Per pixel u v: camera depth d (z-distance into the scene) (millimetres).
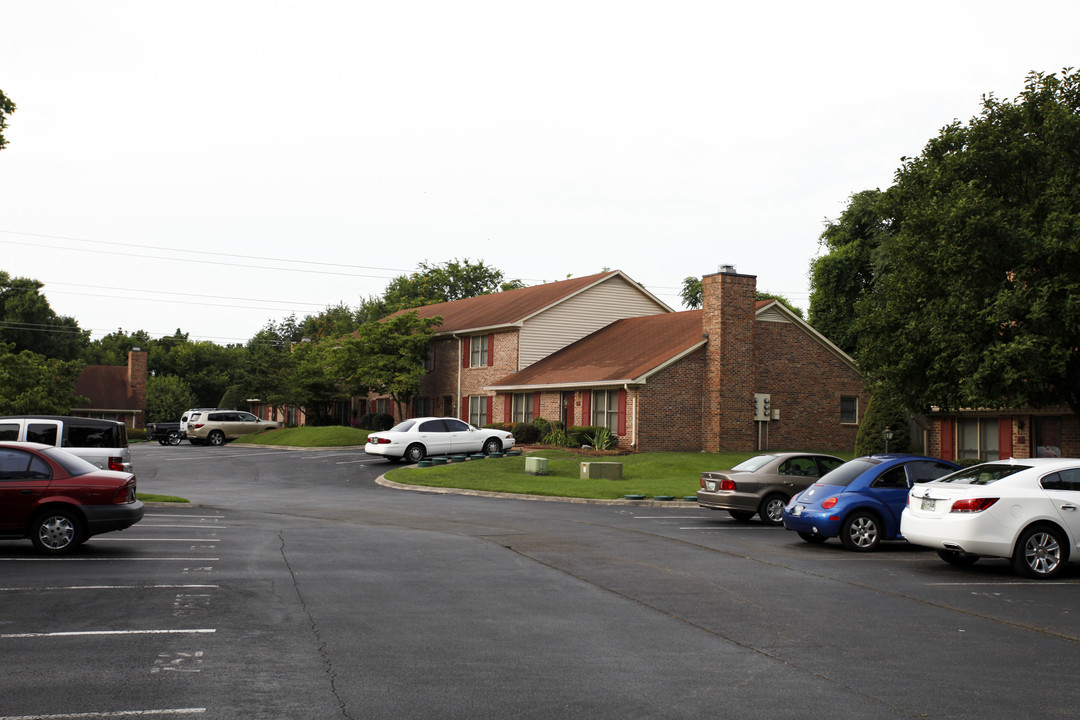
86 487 14461
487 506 24328
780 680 7855
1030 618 10703
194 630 9328
